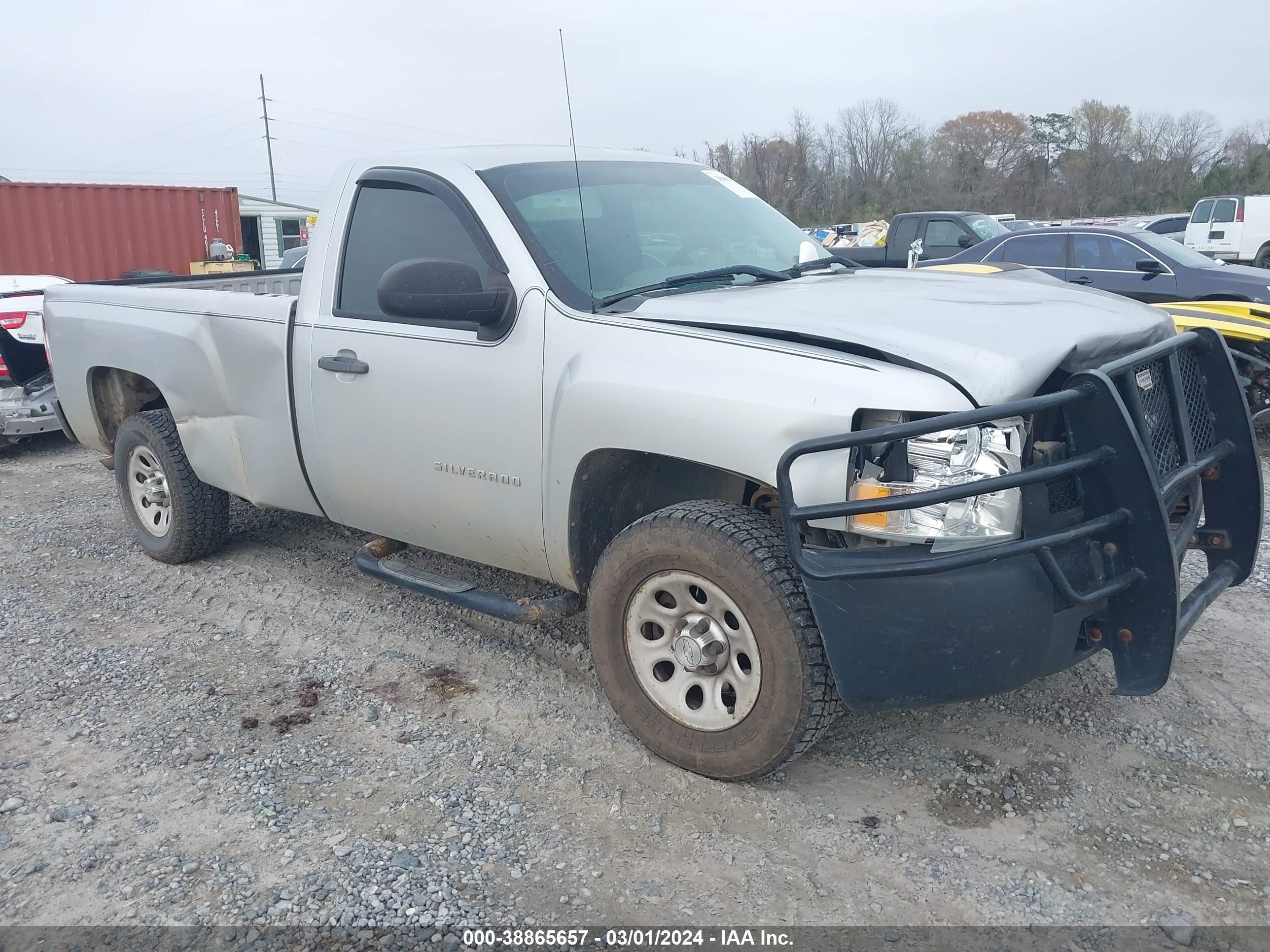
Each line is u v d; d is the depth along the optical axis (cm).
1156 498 268
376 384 384
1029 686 375
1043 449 275
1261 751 329
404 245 388
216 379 457
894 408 263
